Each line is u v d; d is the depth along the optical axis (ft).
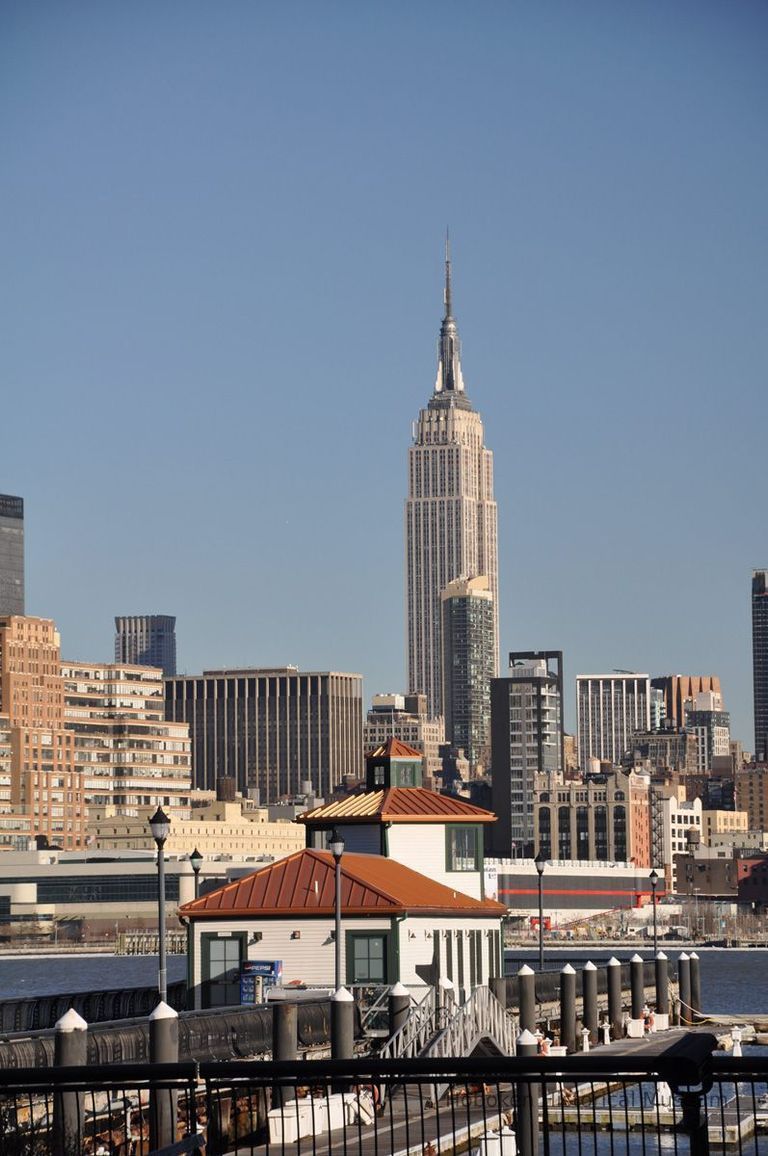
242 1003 560.20
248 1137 360.28
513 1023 559.38
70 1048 317.42
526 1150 311.47
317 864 596.70
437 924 601.62
